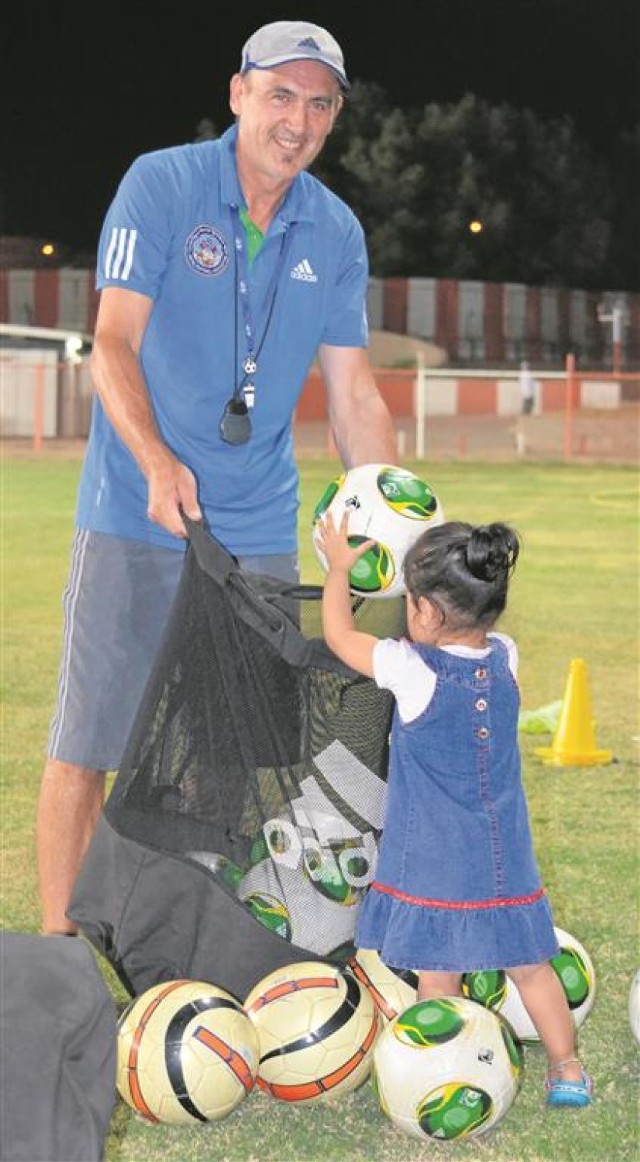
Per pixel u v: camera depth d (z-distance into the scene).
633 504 24.31
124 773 4.72
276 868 4.68
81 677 5.37
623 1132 4.35
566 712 8.51
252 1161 4.17
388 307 67.25
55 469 30.88
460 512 22.78
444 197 73.88
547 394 50.31
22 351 41.66
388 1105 4.27
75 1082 3.28
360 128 74.44
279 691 4.64
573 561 17.42
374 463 5.58
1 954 3.60
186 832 4.65
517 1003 4.78
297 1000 4.48
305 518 20.95
